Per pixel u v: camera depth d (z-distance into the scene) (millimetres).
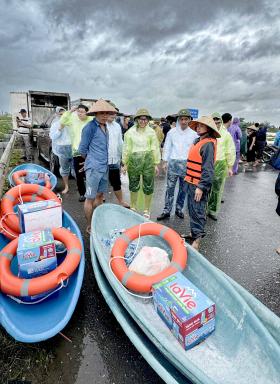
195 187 3357
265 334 1830
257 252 3916
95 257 2889
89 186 3883
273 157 3557
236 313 2115
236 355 1909
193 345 2010
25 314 2291
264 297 2908
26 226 2963
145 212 4812
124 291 2252
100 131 3785
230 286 2271
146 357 1765
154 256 2699
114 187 5086
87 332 2381
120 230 3359
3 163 6727
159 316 2252
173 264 2598
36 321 2246
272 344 1764
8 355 2111
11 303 2328
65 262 2508
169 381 1593
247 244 4160
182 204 4934
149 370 2043
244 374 1790
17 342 2223
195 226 3520
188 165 3441
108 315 2584
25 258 2357
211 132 3256
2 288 2283
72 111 5398
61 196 6004
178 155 4551
